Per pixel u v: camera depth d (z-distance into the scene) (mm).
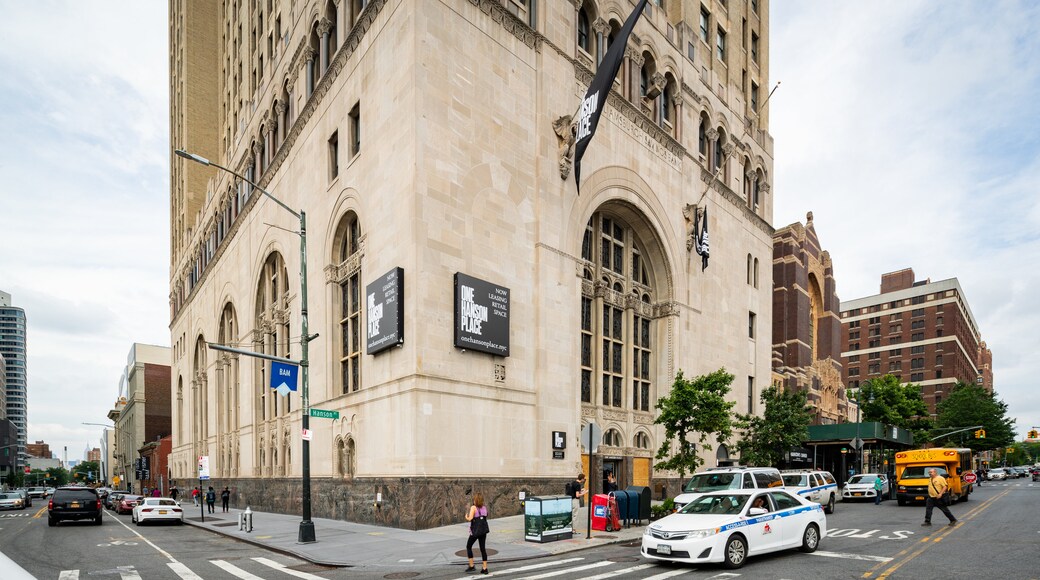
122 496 46219
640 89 34125
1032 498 33906
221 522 27953
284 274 36375
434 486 20797
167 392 103625
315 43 32688
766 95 49562
